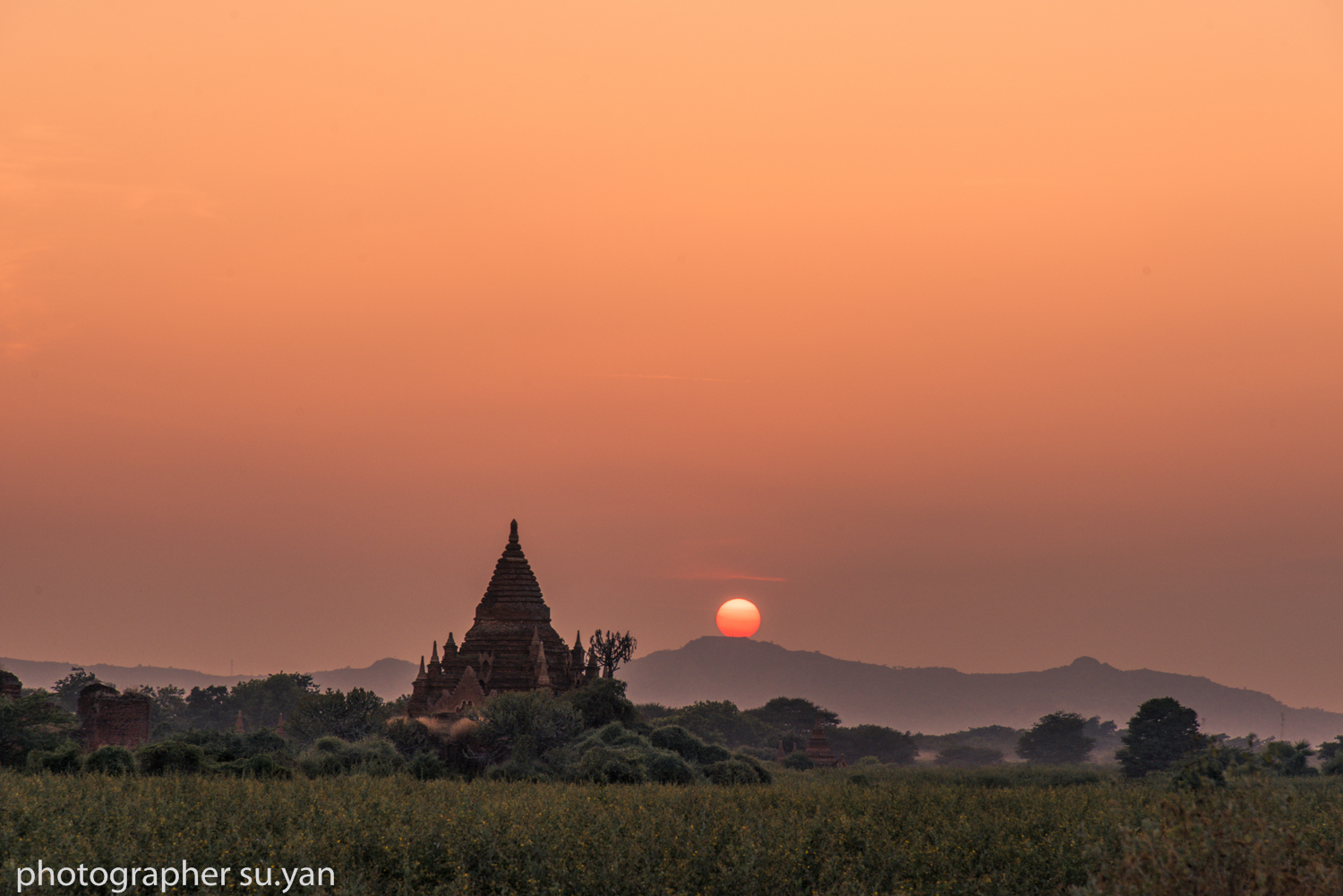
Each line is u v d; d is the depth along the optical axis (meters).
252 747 172.00
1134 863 45.53
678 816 90.62
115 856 64.31
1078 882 67.50
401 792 110.25
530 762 171.00
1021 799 117.88
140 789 99.81
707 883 66.12
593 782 141.12
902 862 72.81
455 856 69.25
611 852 69.69
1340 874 44.97
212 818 80.88
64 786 101.62
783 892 65.62
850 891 65.38
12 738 165.12
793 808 106.50
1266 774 49.25
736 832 81.94
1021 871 72.06
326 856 67.00
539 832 76.12
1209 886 43.25
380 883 65.56
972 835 84.12
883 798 114.38
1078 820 91.06
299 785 113.31
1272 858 43.56
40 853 65.56
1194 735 53.25
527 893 63.91
